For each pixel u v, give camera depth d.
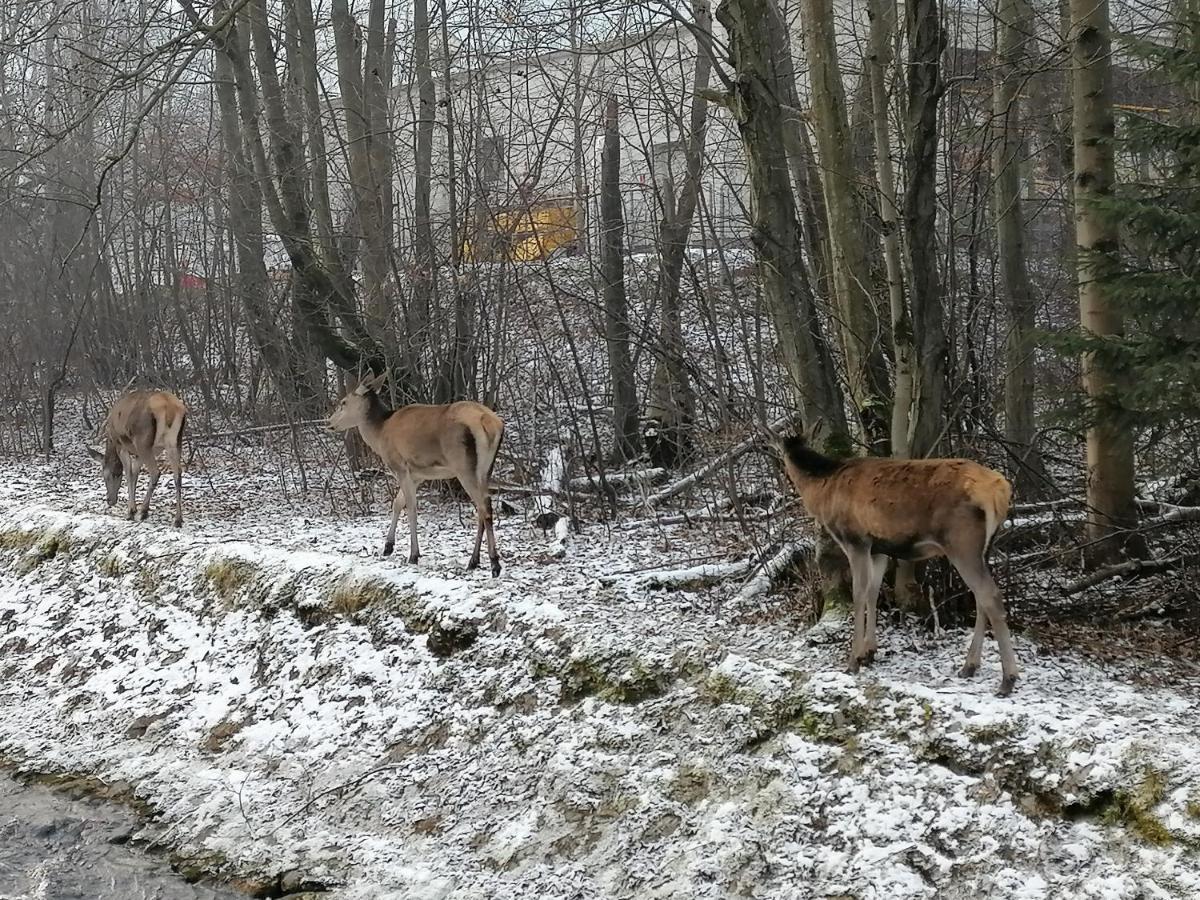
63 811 7.32
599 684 6.92
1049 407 8.80
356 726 7.54
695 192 12.38
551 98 17.91
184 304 21.48
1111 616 7.49
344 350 14.20
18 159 17.17
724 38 15.27
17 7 12.51
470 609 7.82
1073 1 8.16
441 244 14.37
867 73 8.99
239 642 8.70
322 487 13.52
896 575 7.32
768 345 12.76
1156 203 7.11
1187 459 9.31
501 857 6.19
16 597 10.42
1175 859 4.70
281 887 6.31
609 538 10.33
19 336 20.80
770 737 6.10
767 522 9.38
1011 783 5.30
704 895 5.48
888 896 5.12
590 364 14.92
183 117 21.72
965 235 9.40
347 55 15.11
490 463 8.92
